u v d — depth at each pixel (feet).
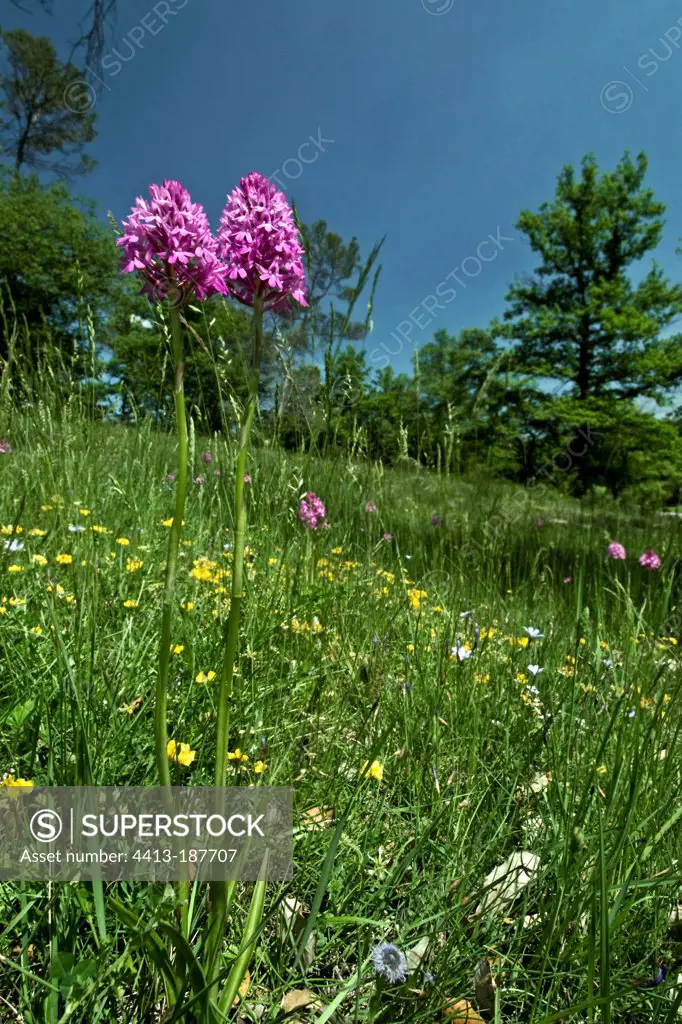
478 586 11.03
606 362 92.99
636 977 4.09
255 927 3.76
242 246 3.42
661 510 40.11
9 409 10.86
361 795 5.56
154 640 6.80
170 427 10.83
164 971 3.43
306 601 7.38
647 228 94.99
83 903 3.62
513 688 7.30
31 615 7.07
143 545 9.87
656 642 8.18
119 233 3.51
